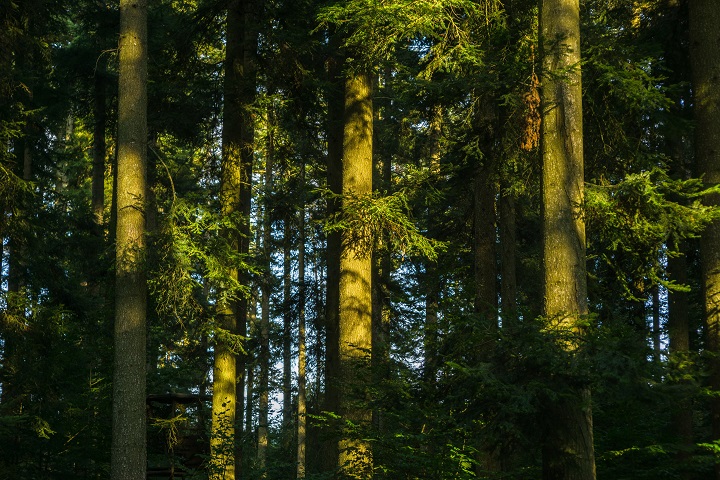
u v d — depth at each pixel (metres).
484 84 10.80
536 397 8.08
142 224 12.14
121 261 11.81
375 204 12.20
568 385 8.10
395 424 9.89
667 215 9.63
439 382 9.23
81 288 20.83
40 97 23.17
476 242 15.51
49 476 15.03
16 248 17.02
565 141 9.67
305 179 25.03
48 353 15.07
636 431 10.98
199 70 16.77
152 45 19.08
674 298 13.77
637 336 8.03
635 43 14.19
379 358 10.62
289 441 29.02
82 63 24.70
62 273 18.84
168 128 17.00
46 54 19.41
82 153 32.53
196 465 15.74
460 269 15.68
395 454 9.45
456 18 11.60
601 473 10.68
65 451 14.92
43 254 18.66
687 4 13.84
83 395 15.39
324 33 17.08
